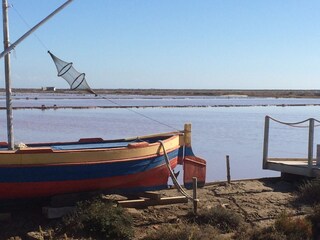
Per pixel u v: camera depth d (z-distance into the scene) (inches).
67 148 468.8
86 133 1278.3
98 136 1203.9
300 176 545.0
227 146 1085.8
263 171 762.8
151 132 1327.5
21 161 386.9
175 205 443.2
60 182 402.0
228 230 402.0
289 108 2945.4
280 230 386.3
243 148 1054.4
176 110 2488.9
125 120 1756.9
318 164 544.4
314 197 464.4
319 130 1536.7
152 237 369.4
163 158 467.5
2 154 380.8
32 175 391.5
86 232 373.4
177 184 454.3
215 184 533.3
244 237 379.6
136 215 410.9
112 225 375.9
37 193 400.8
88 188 419.2
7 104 419.2
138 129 1417.3
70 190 410.3
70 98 4530.0
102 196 430.0
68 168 402.0
